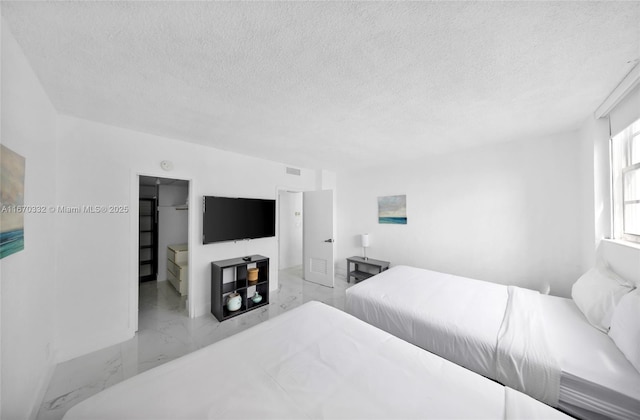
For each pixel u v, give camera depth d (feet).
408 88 5.36
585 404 3.78
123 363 6.49
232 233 10.44
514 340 4.75
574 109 6.53
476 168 10.32
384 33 3.69
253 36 3.74
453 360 5.26
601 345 4.55
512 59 4.32
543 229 8.82
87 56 4.18
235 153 10.82
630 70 4.66
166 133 8.20
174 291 12.33
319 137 8.78
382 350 4.26
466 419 2.83
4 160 3.38
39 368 5.06
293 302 11.00
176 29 3.57
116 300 7.43
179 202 14.89
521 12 3.27
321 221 13.84
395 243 13.17
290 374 3.66
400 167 12.90
